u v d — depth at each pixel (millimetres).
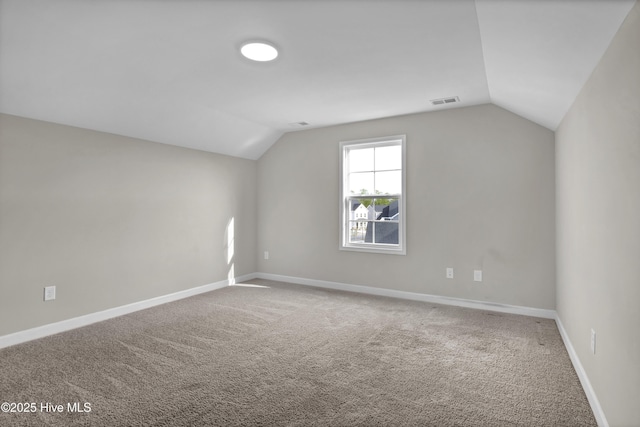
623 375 1465
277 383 2197
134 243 3744
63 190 3152
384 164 4461
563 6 1521
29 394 2059
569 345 2627
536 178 3523
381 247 4430
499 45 2211
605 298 1727
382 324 3297
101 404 1959
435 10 1951
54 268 3086
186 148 4344
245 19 2039
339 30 2184
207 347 2760
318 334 3043
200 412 1886
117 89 3010
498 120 3691
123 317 3516
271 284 5000
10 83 2543
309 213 4945
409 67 2785
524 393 2078
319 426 1771
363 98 3562
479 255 3791
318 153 4852
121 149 3623
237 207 5090
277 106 3814
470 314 3588
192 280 4406
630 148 1382
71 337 2973
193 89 3238
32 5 1848
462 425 1776
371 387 2148
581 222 2254
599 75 1820
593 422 1802
